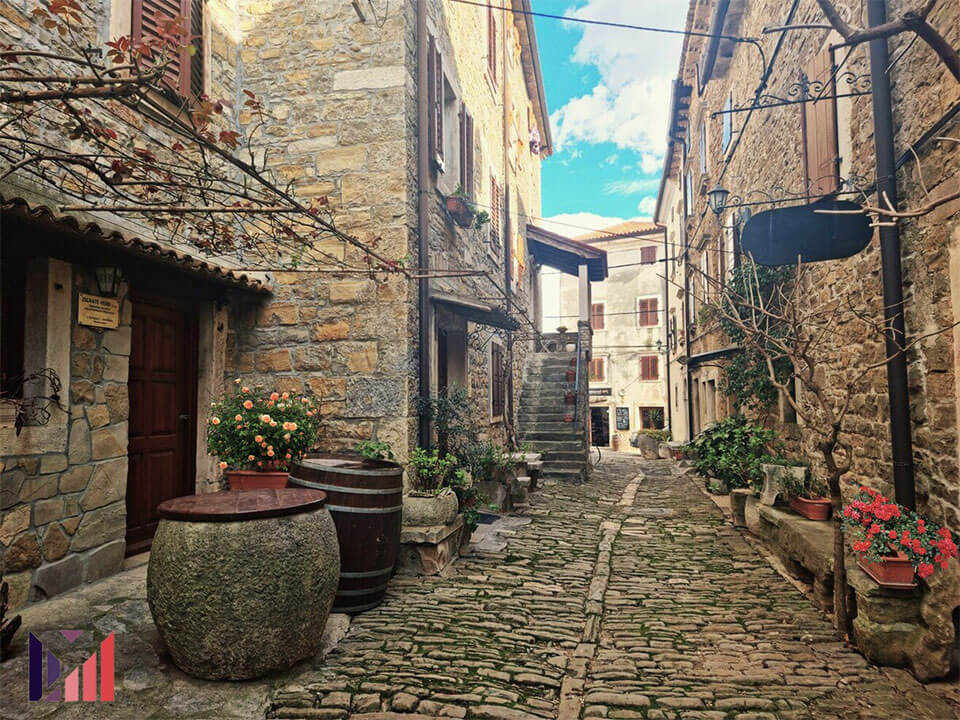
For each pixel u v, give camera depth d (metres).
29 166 3.29
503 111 10.90
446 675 2.83
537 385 12.93
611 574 4.65
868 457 4.26
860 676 2.91
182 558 2.55
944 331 3.25
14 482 3.16
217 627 2.53
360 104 5.22
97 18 3.80
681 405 16.98
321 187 5.22
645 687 2.78
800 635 3.41
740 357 8.25
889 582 3.00
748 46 8.05
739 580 4.50
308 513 2.81
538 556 5.11
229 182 2.95
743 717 2.52
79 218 3.31
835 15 2.55
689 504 7.92
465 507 5.14
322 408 5.10
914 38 3.51
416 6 5.56
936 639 2.83
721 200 6.44
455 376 7.16
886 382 3.91
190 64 4.67
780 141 6.46
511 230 11.34
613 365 25.30
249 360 5.23
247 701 2.49
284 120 5.32
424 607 3.78
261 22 5.41
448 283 6.29
